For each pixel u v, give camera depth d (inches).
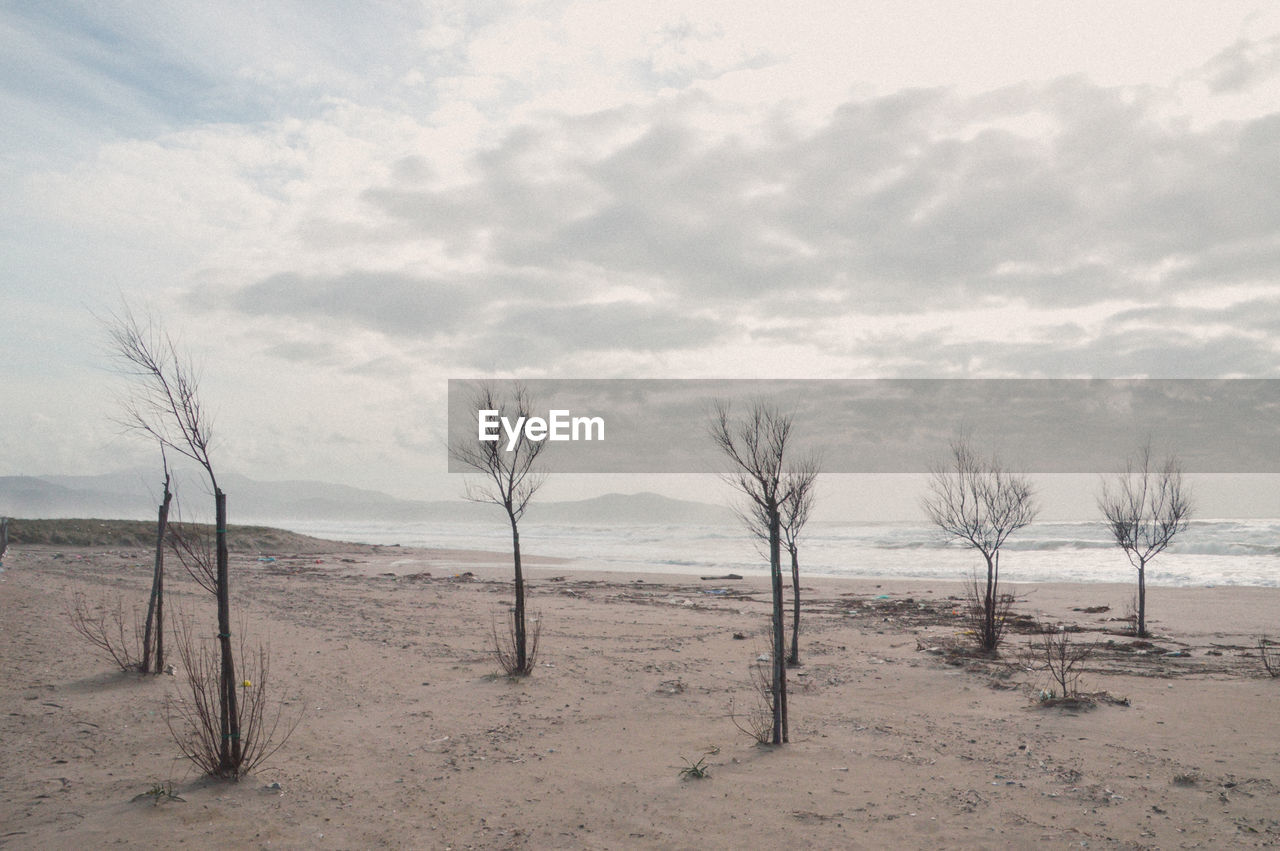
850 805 232.1
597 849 200.7
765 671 466.0
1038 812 224.7
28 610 574.9
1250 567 1258.6
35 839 198.1
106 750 275.4
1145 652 550.6
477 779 259.1
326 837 207.2
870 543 2167.8
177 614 611.8
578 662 484.4
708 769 269.9
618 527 5118.1
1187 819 217.5
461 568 1482.5
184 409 257.4
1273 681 422.3
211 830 208.2
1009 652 543.2
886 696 396.8
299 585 983.6
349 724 327.6
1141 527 662.5
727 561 1706.4
